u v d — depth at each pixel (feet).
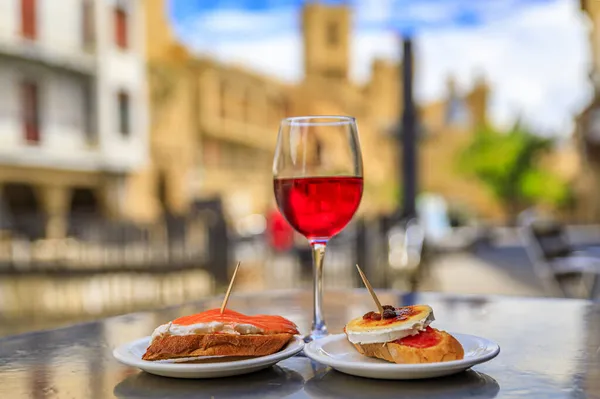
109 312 20.99
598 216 110.52
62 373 3.05
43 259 23.52
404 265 22.99
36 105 57.67
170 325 2.98
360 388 2.69
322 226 3.64
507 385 2.67
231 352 2.96
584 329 3.88
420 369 2.68
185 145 84.38
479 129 127.85
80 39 60.70
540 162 127.44
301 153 3.60
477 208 147.74
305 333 3.91
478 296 5.41
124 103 65.26
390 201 121.80
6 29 53.98
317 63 156.04
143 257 23.30
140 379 2.91
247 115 104.53
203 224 24.23
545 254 18.72
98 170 63.10
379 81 152.76
